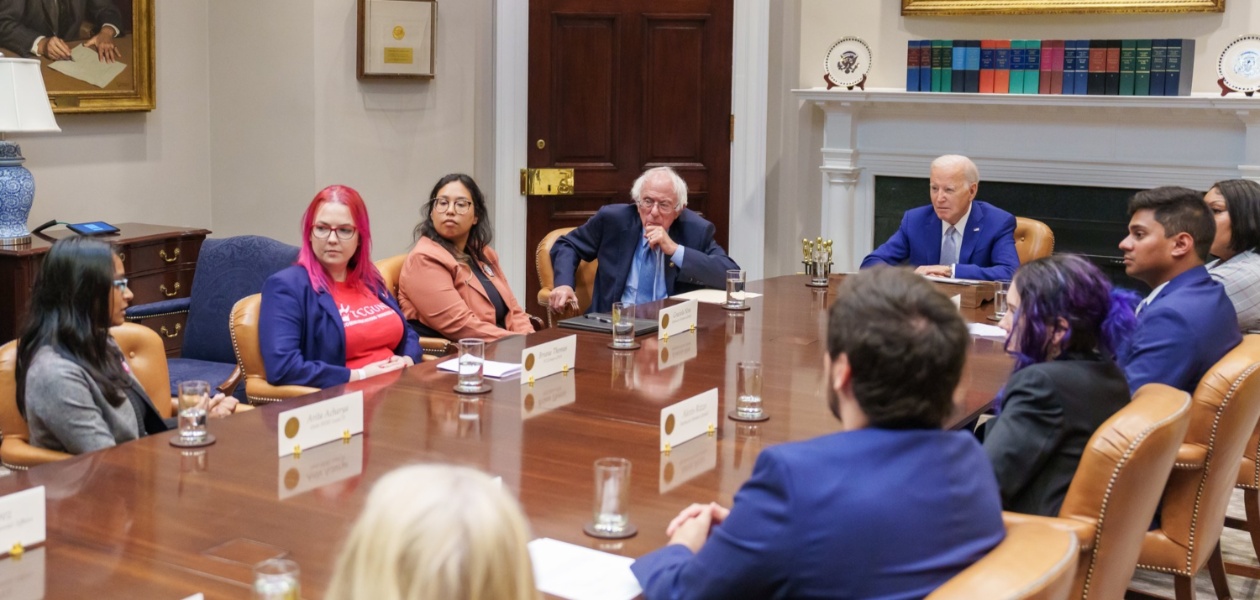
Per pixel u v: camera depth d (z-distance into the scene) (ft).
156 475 7.02
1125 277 19.86
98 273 8.45
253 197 19.27
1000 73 19.86
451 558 2.78
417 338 12.31
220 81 19.20
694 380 9.72
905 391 4.83
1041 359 7.68
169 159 18.83
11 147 15.17
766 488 4.82
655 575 5.32
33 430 8.53
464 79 20.17
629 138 21.47
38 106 14.82
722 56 21.47
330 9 18.52
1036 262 7.80
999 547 4.93
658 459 7.48
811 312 13.10
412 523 2.82
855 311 4.91
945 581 4.78
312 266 11.19
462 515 2.84
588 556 5.81
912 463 4.81
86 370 8.46
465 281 13.61
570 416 8.51
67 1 16.79
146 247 16.48
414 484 2.92
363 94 19.04
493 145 20.94
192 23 18.93
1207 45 19.06
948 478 4.86
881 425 4.91
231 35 19.01
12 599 5.21
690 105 21.56
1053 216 20.27
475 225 13.97
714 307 13.32
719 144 21.71
